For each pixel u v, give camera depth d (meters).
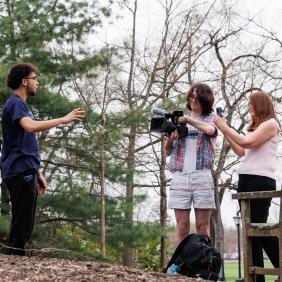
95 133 13.33
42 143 14.90
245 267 4.99
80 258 13.63
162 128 5.83
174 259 5.42
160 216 17.12
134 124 14.73
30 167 5.48
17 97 5.57
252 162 5.39
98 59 14.83
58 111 13.98
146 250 19.45
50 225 15.92
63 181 15.02
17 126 5.48
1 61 14.39
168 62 20.17
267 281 8.64
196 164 5.79
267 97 5.49
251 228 4.96
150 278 4.62
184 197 5.80
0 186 14.42
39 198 14.55
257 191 5.25
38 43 14.75
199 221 5.79
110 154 15.67
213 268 5.30
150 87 19.39
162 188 17.20
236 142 5.28
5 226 12.54
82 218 15.16
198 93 5.89
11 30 14.59
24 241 5.60
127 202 15.09
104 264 5.22
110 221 15.14
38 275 4.38
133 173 15.64
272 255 5.25
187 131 5.84
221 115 5.79
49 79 13.88
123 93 17.80
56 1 15.37
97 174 15.20
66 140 14.88
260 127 5.31
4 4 15.62
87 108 13.27
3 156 5.59
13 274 4.38
